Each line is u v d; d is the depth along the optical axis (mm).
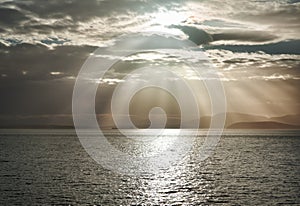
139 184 63562
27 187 58938
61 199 50438
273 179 68750
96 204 47938
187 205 48000
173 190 58000
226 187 60281
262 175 74500
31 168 83562
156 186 61688
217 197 52438
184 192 56312
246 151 142875
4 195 52594
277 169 84500
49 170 80250
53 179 67562
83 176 72000
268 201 49625
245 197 52250
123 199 51188
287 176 72812
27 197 51375
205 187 60500
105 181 66375
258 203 48531
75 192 55438
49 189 57469
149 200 50781
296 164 94750
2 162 95688
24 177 69500
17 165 89062
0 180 65688
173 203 49094
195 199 51406
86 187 59844
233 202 49250
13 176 70688
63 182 64375
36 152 130625
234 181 66688
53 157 111438
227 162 101375
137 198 51906
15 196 51969
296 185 61719
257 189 58250
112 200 50438
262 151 141875
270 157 115562
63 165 90250
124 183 64500
